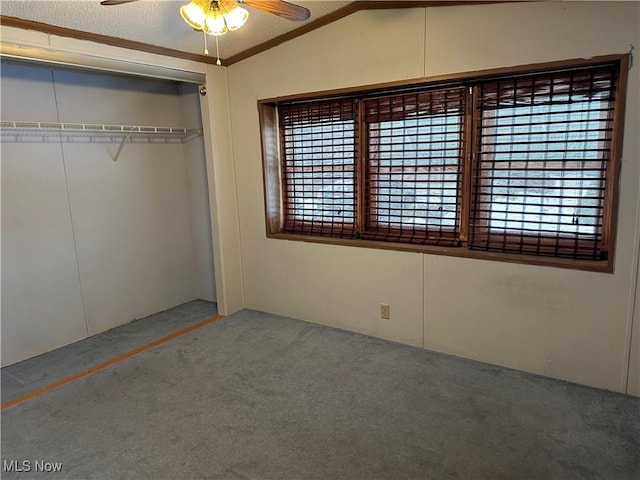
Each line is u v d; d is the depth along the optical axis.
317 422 2.22
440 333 2.95
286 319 3.72
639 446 1.96
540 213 2.52
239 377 2.72
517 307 2.62
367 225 3.26
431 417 2.23
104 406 2.45
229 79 3.64
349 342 3.19
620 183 2.22
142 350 3.20
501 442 2.02
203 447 2.06
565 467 1.84
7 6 2.27
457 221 2.86
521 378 2.58
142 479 1.86
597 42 2.18
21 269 3.08
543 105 2.42
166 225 4.10
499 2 2.40
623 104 2.15
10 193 2.99
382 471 1.86
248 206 3.79
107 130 3.50
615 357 2.37
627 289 2.28
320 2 2.77
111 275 3.67
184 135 4.18
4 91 2.91
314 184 3.48
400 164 3.02
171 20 2.71
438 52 2.64
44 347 3.24
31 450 2.08
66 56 2.66
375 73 2.89
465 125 2.70
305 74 3.20
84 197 3.43
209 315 3.93
